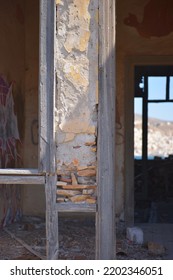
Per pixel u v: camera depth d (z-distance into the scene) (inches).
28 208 333.4
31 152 334.0
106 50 196.2
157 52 320.8
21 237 268.4
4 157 289.9
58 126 197.9
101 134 195.6
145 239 278.1
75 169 197.8
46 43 196.1
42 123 195.2
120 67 322.7
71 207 195.8
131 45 321.7
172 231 303.6
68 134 197.6
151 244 246.8
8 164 297.4
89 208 195.6
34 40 333.1
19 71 321.4
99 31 196.4
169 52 320.2
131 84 321.7
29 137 334.3
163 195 489.7
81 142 197.8
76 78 197.5
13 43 308.3
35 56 332.8
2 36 288.7
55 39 197.2
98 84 196.4
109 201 195.3
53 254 194.1
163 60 320.8
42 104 195.3
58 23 197.9
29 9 333.1
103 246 194.7
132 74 322.0
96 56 197.3
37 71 333.1
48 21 196.4
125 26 322.0
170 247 257.9
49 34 196.2
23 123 331.9
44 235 275.0
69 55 197.6
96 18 197.2
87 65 197.6
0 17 285.0
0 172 196.2
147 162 486.0
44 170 194.4
